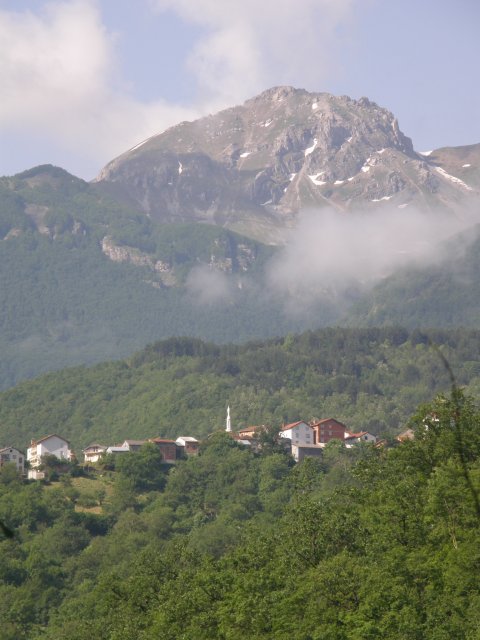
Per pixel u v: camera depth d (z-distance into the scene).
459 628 193.62
